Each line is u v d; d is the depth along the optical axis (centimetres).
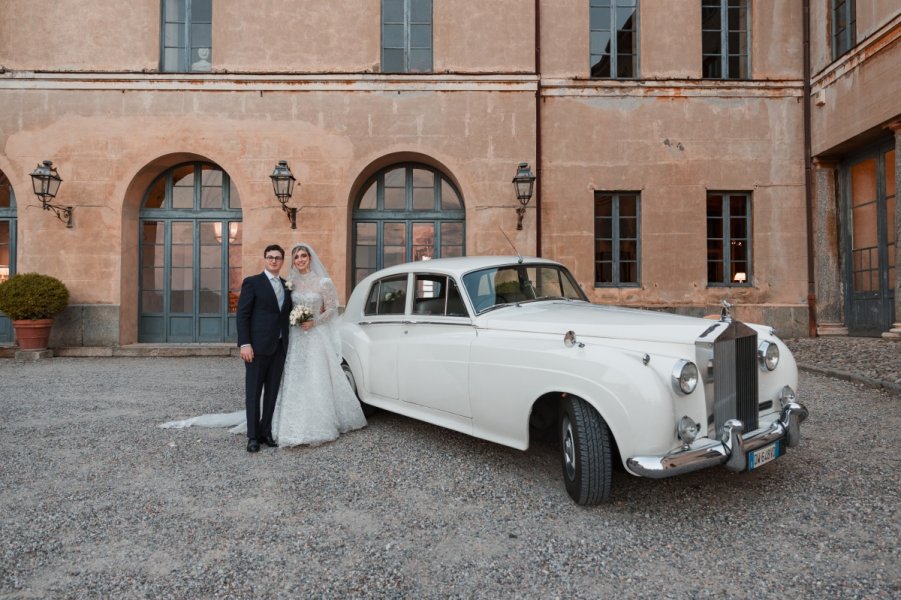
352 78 998
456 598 215
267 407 424
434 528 277
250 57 1008
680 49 1033
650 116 1020
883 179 900
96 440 436
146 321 1048
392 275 471
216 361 901
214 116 995
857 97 886
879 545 249
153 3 1009
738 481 332
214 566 240
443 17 1015
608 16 1059
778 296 1007
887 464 352
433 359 398
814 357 746
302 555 250
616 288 1010
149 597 217
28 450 410
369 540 265
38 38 991
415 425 486
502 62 1010
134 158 988
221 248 1052
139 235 1048
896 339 825
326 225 993
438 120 1002
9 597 216
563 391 299
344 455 398
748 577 227
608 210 1035
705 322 315
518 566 239
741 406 298
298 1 1015
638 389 269
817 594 213
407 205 1059
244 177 993
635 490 322
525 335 344
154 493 325
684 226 1011
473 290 395
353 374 494
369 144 1000
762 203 1015
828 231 1000
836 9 956
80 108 985
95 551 254
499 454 398
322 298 444
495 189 996
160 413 532
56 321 968
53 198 973
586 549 253
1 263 1037
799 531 266
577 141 1019
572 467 304
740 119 1020
